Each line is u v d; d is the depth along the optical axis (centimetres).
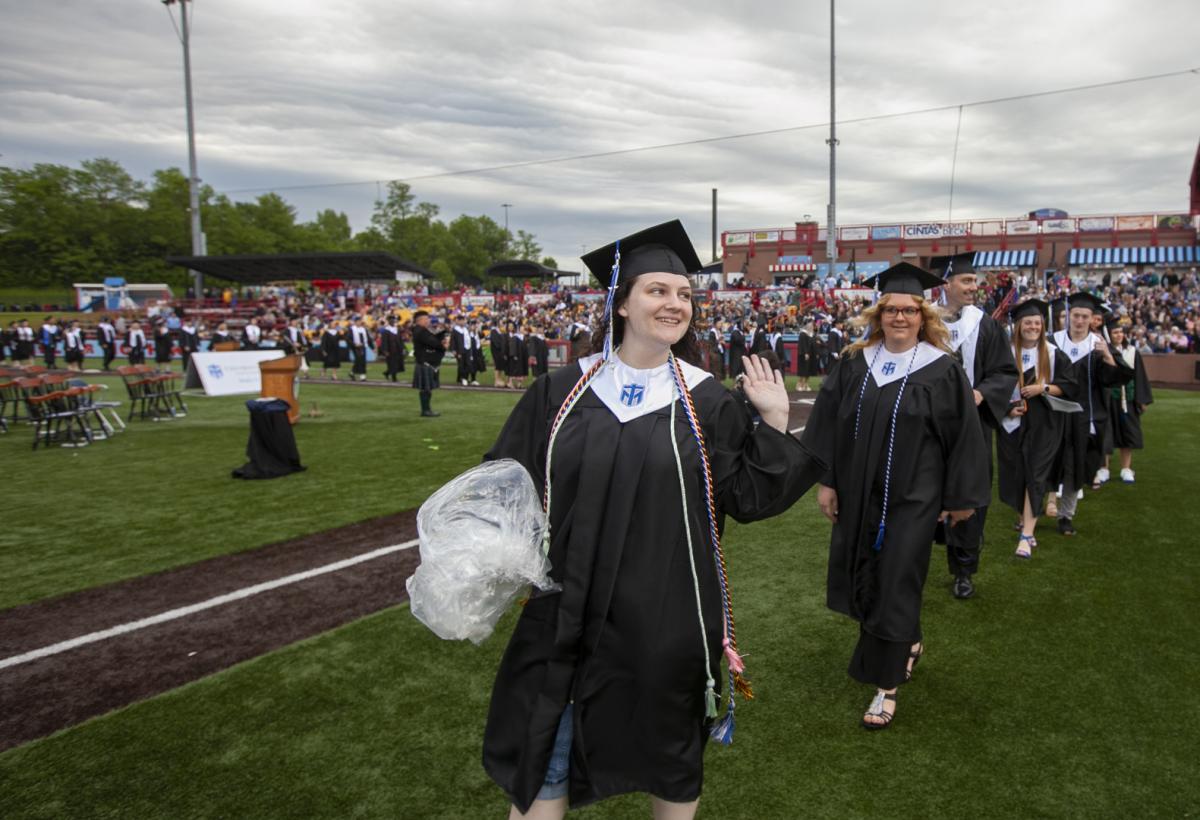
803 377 1728
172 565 521
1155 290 2981
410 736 309
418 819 258
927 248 4488
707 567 174
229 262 3288
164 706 334
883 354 341
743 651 388
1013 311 546
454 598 168
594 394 180
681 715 172
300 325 2872
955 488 320
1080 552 540
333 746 302
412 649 390
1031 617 425
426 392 1245
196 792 272
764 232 4781
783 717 323
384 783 278
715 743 303
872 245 4594
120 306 4138
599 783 172
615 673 169
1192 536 573
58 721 322
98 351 2919
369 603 453
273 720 321
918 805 263
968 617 426
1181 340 2002
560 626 169
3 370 1278
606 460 170
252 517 642
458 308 3522
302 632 412
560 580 175
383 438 1040
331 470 830
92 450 966
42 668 371
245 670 367
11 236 6444
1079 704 331
